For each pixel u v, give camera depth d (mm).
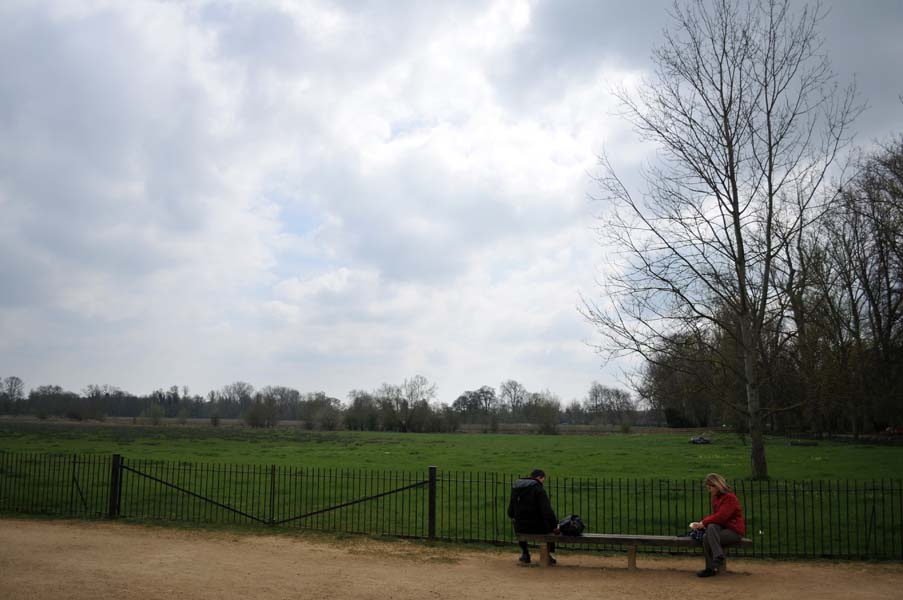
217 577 11562
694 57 28094
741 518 12594
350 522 17766
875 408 55812
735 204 27578
